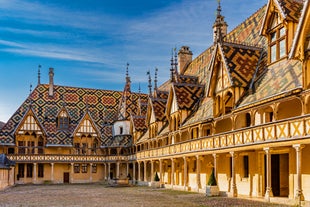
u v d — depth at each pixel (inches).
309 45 773.9
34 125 2341.3
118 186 1844.2
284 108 936.3
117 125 2511.1
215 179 1123.3
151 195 1206.3
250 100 984.3
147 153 1892.2
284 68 954.1
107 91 2839.6
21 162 2218.3
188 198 1055.6
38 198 1171.3
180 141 1448.1
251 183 1064.8
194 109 1465.3
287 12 969.5
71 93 2706.7
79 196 1229.1
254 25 1390.3
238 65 1113.4
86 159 2377.0
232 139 1029.8
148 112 1929.1
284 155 982.4
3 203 1012.5
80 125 2461.9
